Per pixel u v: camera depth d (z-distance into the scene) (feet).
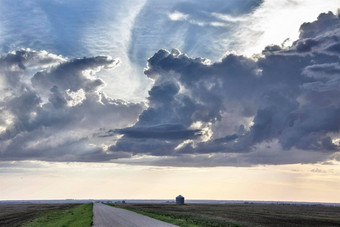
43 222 172.76
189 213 288.92
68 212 272.92
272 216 263.90
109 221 167.02
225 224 174.19
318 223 203.82
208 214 276.21
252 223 189.98
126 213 240.73
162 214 261.03
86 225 139.13
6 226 166.30
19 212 342.23
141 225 146.30
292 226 177.68
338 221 222.89
